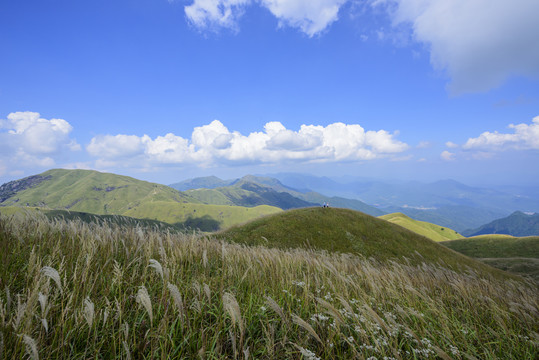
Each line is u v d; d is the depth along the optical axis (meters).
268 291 3.79
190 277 3.81
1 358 1.70
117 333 2.34
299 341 2.65
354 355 2.47
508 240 86.19
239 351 2.26
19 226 4.31
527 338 3.43
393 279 5.12
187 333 2.39
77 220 5.21
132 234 5.04
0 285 2.58
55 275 1.99
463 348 3.22
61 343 2.01
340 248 32.03
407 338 3.14
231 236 29.64
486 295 5.25
